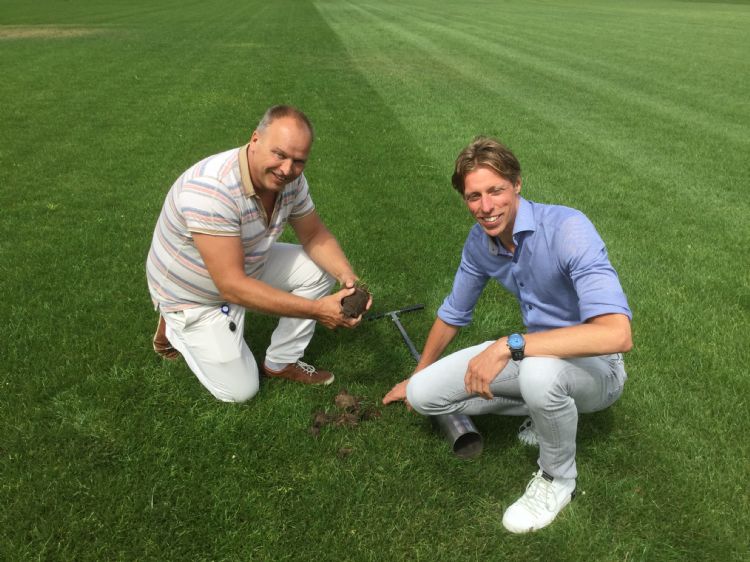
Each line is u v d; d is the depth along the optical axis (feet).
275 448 9.46
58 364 11.17
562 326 8.39
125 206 19.36
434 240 17.34
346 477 8.93
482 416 10.19
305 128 8.44
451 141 28.48
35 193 20.24
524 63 54.24
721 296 14.37
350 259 16.02
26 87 38.55
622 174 24.34
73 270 14.82
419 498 8.62
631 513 8.36
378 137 28.78
